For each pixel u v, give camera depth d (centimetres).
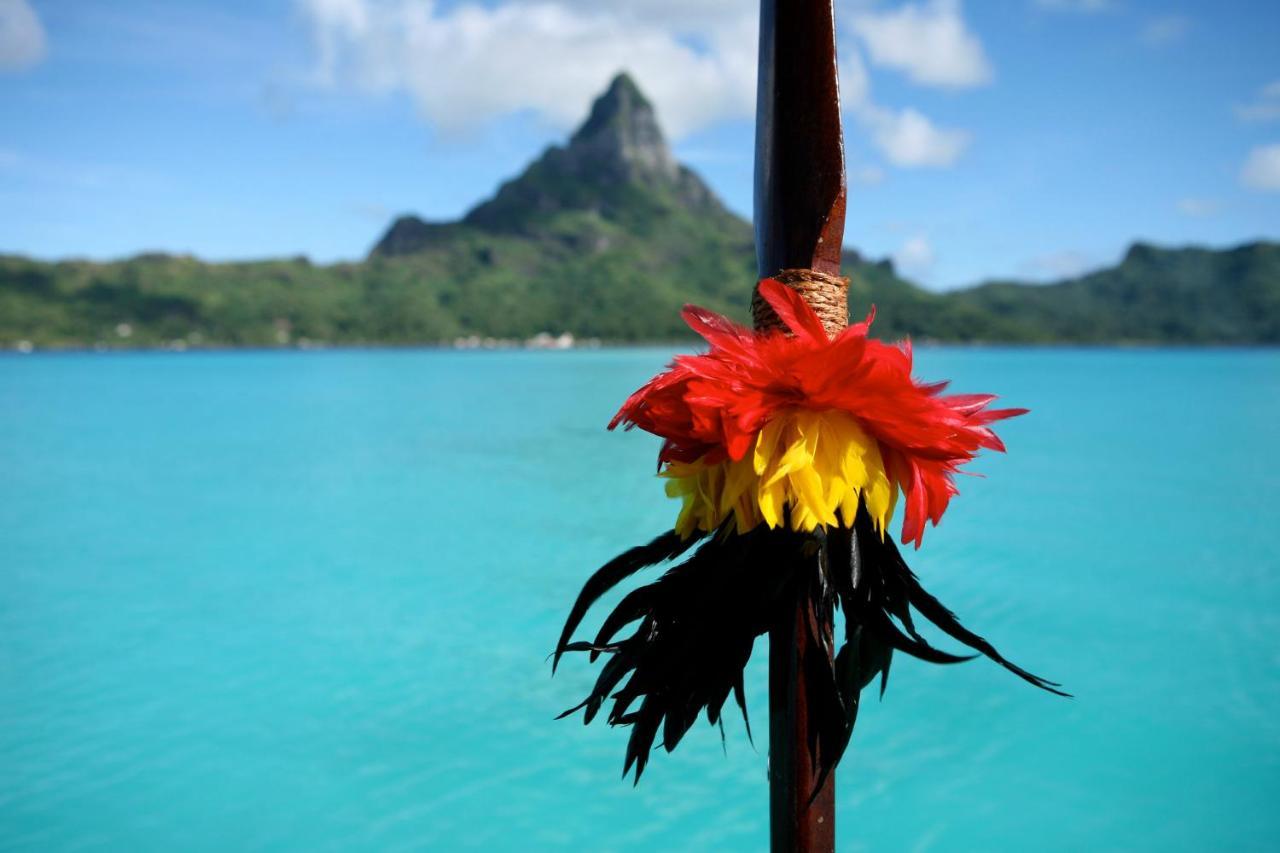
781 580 76
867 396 73
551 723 645
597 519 1329
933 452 76
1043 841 502
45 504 1464
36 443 2308
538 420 2884
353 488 1605
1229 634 807
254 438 2408
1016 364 8006
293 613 887
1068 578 991
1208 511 1368
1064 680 713
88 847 492
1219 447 2150
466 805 539
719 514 80
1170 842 489
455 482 1659
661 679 79
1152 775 567
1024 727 637
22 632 834
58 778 566
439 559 1093
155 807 535
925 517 78
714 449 80
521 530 1255
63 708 669
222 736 624
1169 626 830
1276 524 1268
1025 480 1672
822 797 78
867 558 79
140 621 862
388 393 4322
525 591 954
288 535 1235
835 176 80
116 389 4634
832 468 75
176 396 4125
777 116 82
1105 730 630
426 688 703
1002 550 1123
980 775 572
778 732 79
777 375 75
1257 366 7888
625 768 79
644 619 81
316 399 3912
